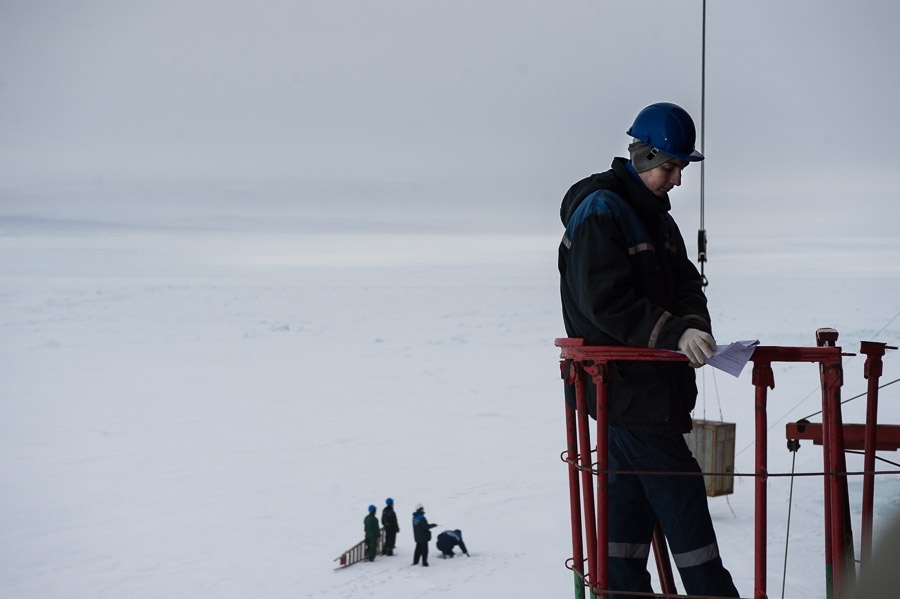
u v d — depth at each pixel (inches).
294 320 4904.0
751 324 3395.7
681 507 88.7
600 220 85.1
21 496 1316.4
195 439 1847.9
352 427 1920.5
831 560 77.5
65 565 893.8
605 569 79.1
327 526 1028.5
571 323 89.6
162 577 818.2
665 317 78.6
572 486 89.6
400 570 649.6
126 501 1264.8
